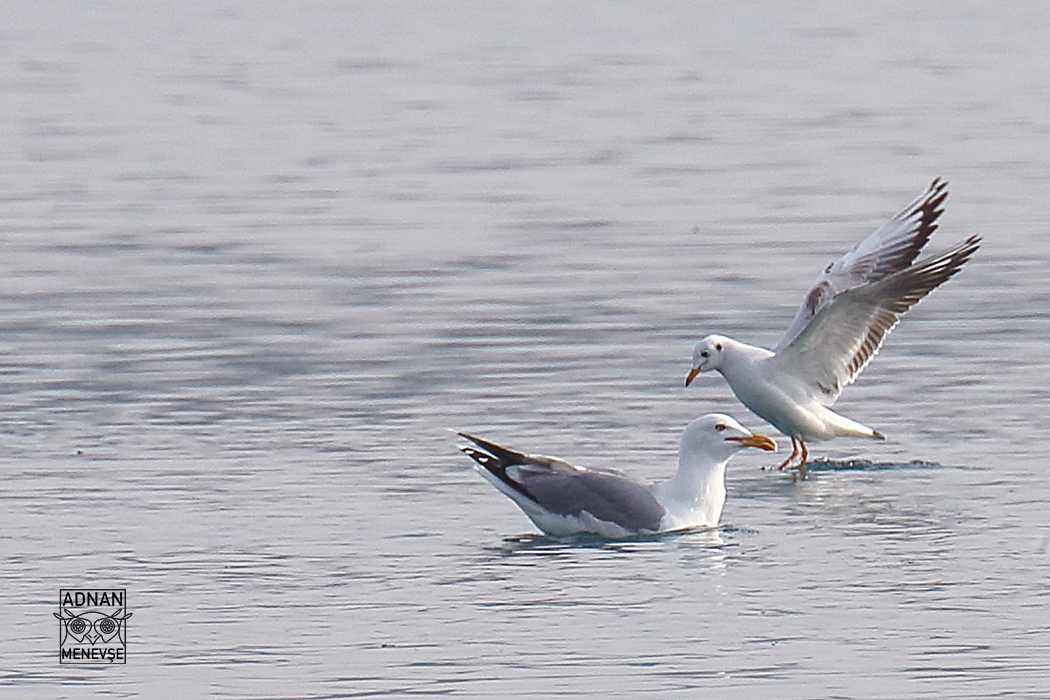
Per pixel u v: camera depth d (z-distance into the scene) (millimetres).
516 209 32531
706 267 27469
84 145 40031
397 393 20641
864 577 14547
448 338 23188
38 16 66250
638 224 31000
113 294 25891
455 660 12781
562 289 26000
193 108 45406
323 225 31156
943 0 68312
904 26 61031
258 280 26828
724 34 59969
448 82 49656
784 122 42562
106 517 16125
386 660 12789
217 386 20984
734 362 18969
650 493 15945
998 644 13023
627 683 12359
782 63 52781
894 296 18469
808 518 16344
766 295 25500
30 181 35625
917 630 13328
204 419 19578
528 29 62094
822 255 28250
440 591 14242
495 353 22438
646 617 13633
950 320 23891
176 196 34062
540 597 14102
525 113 44312
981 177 35188
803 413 18516
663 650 12953
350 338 23266
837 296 18203
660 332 23438
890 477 17750
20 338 23312
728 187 34562
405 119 43625
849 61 53031
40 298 25641
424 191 34406
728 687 12305
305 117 44000
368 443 18656
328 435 18953
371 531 15805
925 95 46438
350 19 65500
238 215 32094
